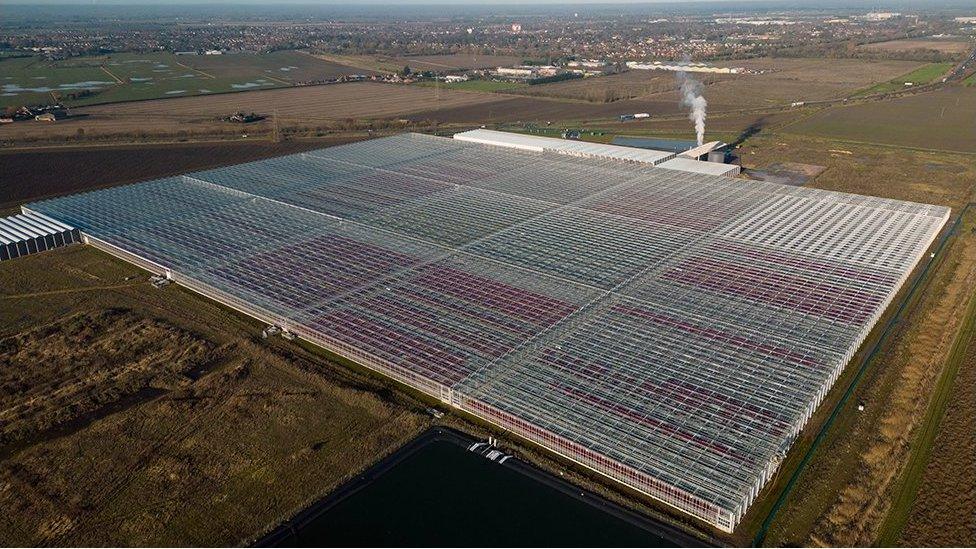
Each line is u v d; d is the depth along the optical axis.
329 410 79.25
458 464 70.50
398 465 70.44
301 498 66.12
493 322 91.44
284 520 63.44
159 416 78.50
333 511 64.38
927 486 67.38
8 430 75.69
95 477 69.19
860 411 78.00
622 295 97.75
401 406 80.00
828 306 93.38
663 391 75.94
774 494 66.00
